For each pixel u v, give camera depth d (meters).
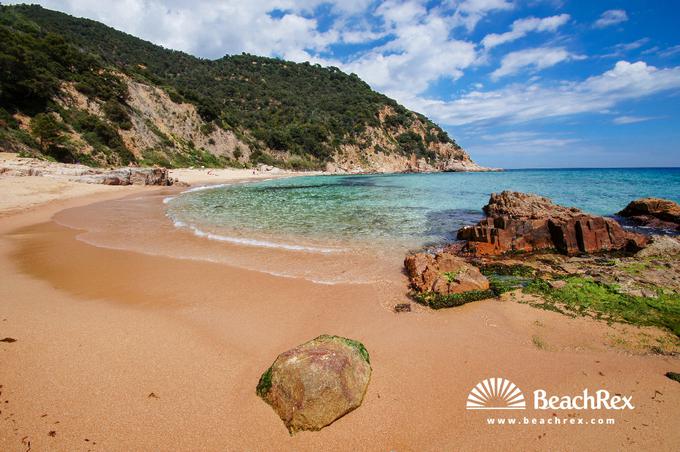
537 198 17.84
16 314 6.73
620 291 8.01
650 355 5.70
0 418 4.03
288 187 41.78
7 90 41.38
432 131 123.00
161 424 4.07
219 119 77.06
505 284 8.91
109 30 121.19
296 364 4.48
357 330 6.48
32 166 31.52
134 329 6.29
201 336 6.10
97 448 3.71
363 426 4.19
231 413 4.28
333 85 136.50
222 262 10.59
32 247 12.04
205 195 31.02
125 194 29.75
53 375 4.85
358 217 19.06
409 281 9.05
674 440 3.98
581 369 5.35
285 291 8.30
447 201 26.81
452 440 4.03
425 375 5.18
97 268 9.88
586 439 4.03
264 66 143.38
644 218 16.78
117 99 57.22
